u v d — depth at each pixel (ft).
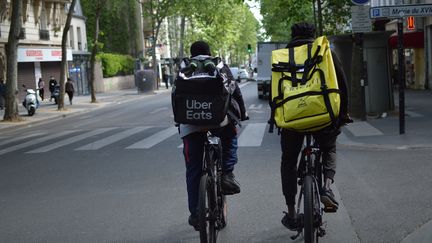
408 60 104.06
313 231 13.94
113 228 19.74
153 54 173.37
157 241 17.93
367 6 45.39
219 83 15.42
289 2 80.23
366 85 47.88
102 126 61.57
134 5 182.60
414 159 29.78
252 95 112.16
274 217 20.03
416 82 98.94
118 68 182.09
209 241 15.83
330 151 15.33
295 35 15.61
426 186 23.54
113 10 184.55
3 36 116.47
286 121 14.19
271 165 30.76
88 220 21.04
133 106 100.32
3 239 19.11
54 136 53.57
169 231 18.99
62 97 95.55
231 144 17.58
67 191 26.73
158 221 20.33
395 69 109.09
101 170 32.12
